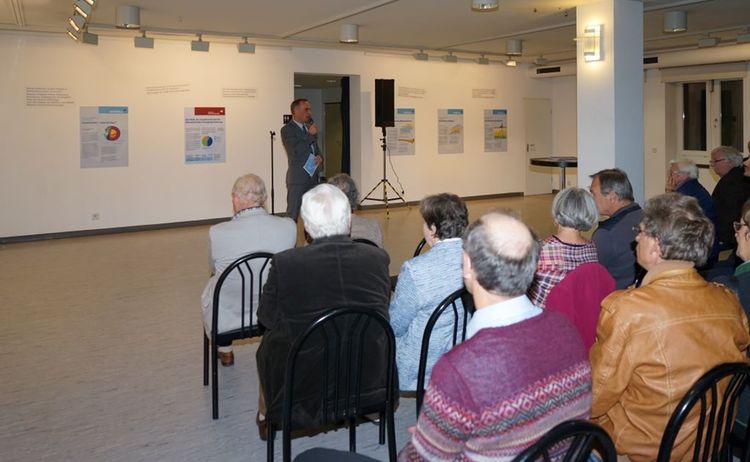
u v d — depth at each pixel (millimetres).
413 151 12438
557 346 1394
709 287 1856
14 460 2793
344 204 2395
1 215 8766
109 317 5035
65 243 8688
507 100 13688
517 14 8141
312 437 3018
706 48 10609
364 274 2320
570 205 2625
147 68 9656
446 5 7555
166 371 3859
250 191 3289
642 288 1845
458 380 1310
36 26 8344
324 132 16188
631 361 1782
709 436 1707
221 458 2814
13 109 8742
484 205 12484
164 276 6508
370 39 10242
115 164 9523
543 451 1321
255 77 10602
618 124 6738
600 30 6762
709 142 11797
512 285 1397
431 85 12547
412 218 10656
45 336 4555
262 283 3213
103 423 3158
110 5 7289
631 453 1862
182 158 10062
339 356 2246
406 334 2529
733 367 1636
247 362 3994
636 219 3225
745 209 2350
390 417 2381
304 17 8172
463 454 1353
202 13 7824
